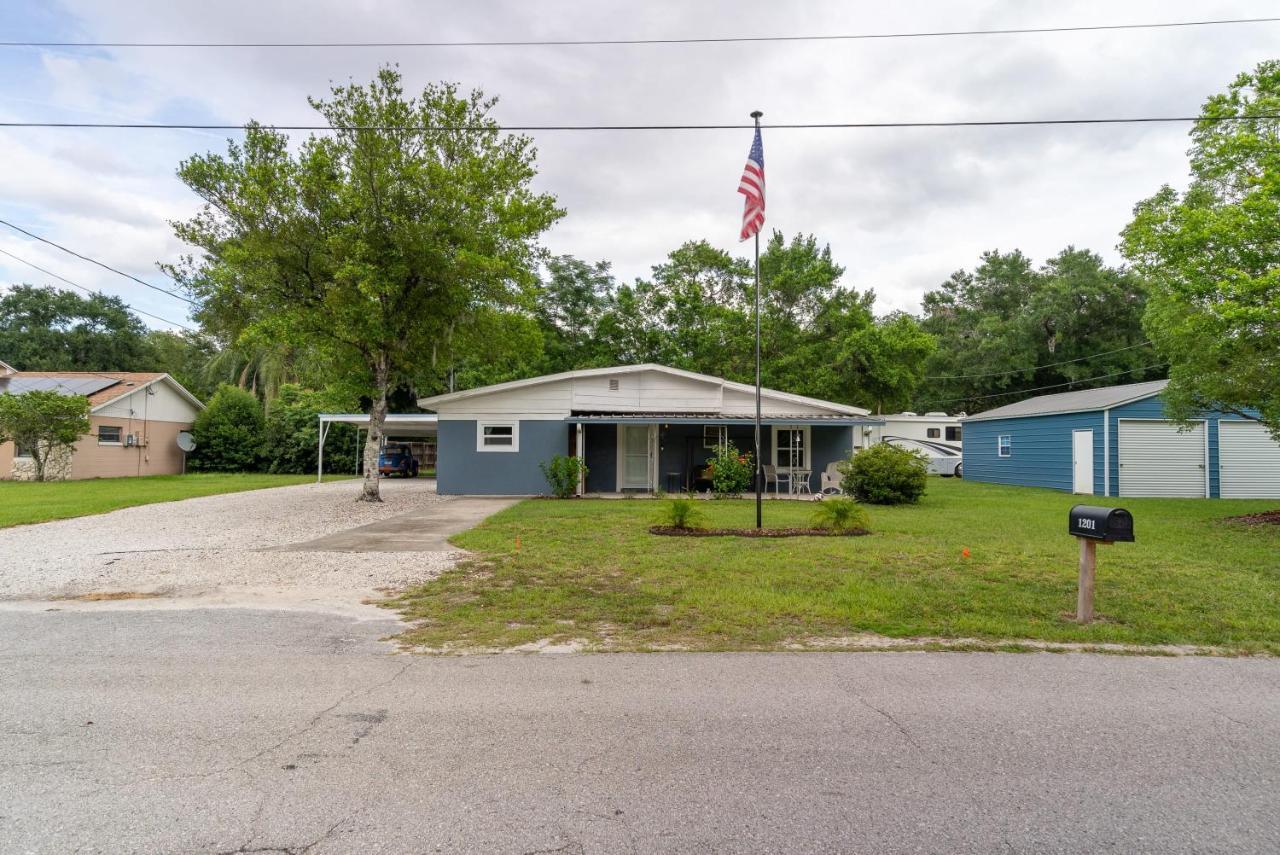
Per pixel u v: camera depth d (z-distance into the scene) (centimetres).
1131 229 1381
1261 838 276
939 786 318
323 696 433
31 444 2450
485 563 885
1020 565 853
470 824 283
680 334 3045
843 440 2009
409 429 2917
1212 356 1268
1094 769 337
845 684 458
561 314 3344
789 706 418
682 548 980
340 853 262
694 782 320
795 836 275
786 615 635
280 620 627
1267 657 526
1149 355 3434
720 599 686
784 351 3030
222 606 680
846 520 1159
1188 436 1945
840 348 2831
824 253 3303
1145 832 281
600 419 1808
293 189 1467
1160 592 715
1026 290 4409
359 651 532
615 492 1959
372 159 1454
